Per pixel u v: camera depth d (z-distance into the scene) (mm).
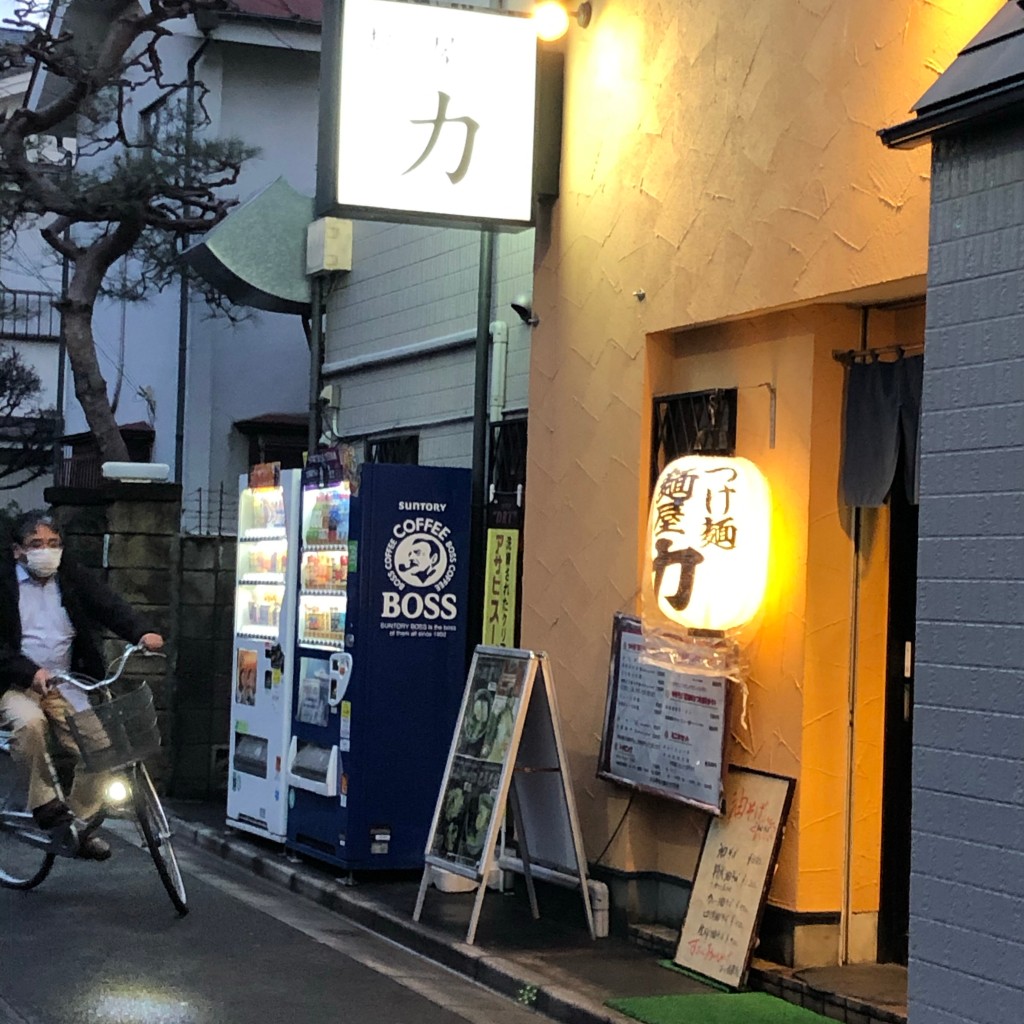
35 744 7758
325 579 9547
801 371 6777
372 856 8969
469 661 9281
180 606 12328
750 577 6797
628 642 7625
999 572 4762
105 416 15406
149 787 7934
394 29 8211
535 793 7922
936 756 4934
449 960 7375
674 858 7520
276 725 9930
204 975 6777
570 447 8336
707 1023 6066
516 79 8383
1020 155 4785
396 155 8195
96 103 15430
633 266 7812
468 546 9289
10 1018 5918
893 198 5965
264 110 17562
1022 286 4754
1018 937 4617
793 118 6590
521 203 8391
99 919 7863
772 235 6707
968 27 5652
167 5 14492
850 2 6250
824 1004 6230
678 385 7703
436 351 11539
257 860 9711
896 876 6750
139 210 14453
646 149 7734
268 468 10398
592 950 7371
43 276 25234
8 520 14359
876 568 6820
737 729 7004
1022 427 4719
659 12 7680
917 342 6617
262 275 13492
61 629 8125
